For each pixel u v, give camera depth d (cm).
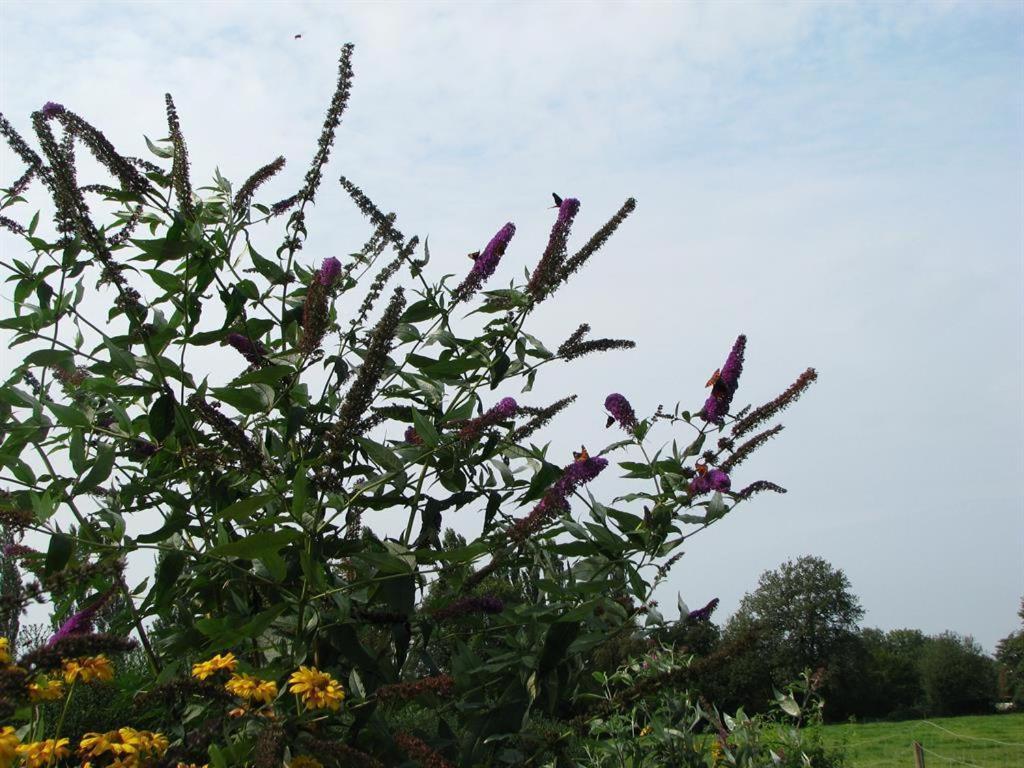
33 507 348
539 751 344
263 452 375
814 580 4566
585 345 434
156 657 399
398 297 338
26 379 448
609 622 405
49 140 337
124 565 278
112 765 283
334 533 391
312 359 409
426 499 418
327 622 362
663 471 431
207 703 335
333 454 342
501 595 420
